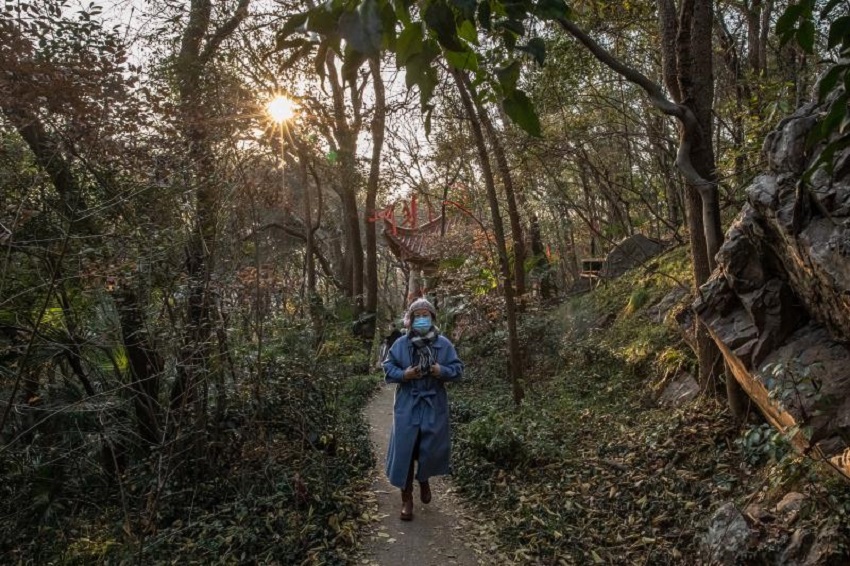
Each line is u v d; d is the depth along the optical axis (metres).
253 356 5.96
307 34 0.92
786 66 7.14
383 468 6.26
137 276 4.55
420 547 4.37
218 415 5.50
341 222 22.03
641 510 4.40
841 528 3.05
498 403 8.59
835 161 3.26
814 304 3.72
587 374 8.69
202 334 5.11
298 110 5.51
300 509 4.82
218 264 5.18
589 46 3.35
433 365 4.79
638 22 8.54
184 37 5.94
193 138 4.80
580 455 5.69
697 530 3.84
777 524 3.37
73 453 5.29
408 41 0.97
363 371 12.40
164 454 5.09
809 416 3.43
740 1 7.88
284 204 5.26
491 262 12.64
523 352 10.35
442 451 4.83
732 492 4.15
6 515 5.07
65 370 5.85
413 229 18.83
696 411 5.53
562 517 4.52
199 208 4.87
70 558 4.57
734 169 5.96
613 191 13.43
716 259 4.39
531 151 8.53
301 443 5.84
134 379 5.54
